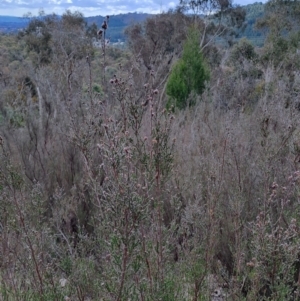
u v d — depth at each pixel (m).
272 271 2.07
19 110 6.74
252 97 6.91
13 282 2.29
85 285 2.39
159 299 2.03
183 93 10.28
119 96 2.18
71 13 14.86
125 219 1.76
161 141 2.13
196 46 11.16
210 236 2.57
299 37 15.80
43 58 14.54
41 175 4.91
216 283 2.78
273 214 2.92
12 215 2.27
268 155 2.78
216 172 3.02
